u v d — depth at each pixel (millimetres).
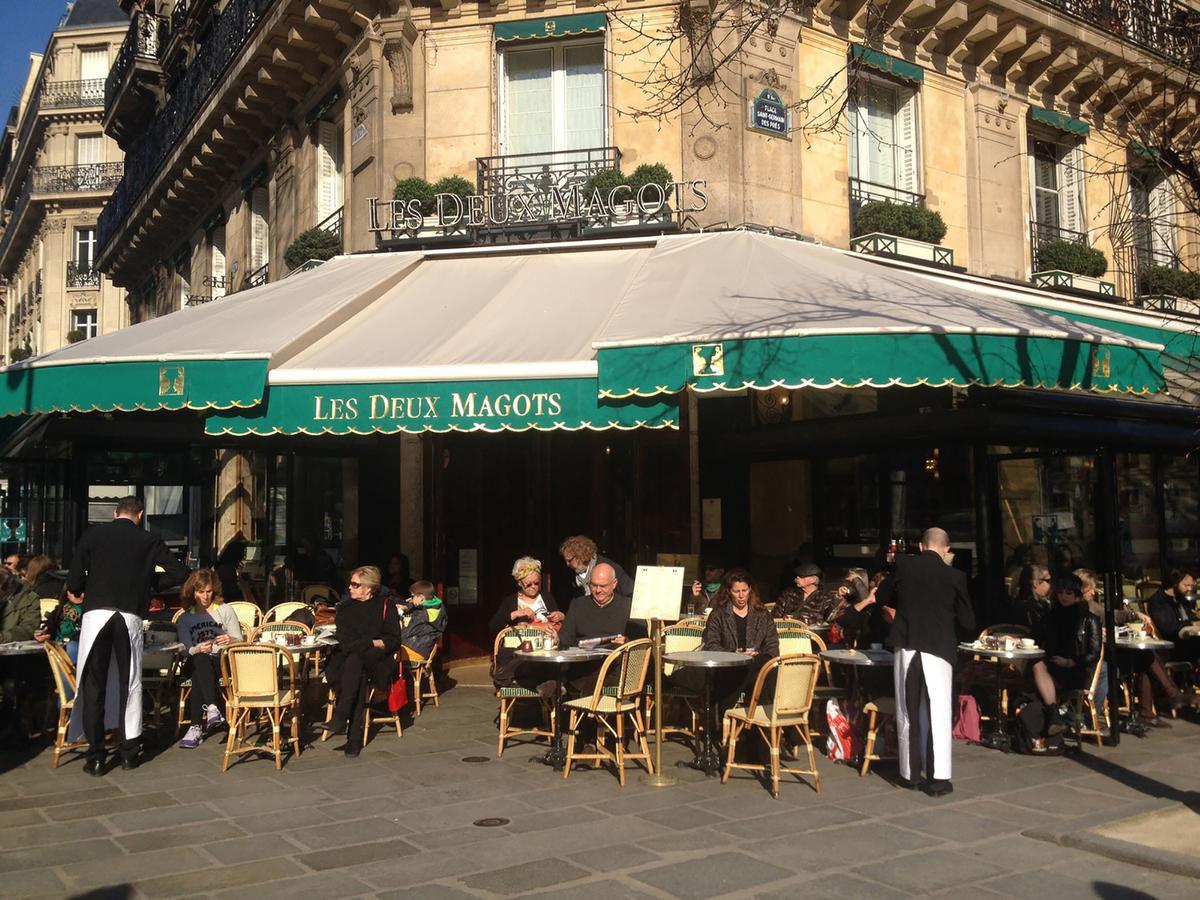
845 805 5961
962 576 6391
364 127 12016
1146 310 12891
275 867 4891
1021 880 4703
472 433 12000
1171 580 9664
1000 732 7492
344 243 12375
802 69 11227
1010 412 9641
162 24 20594
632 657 6621
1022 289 11797
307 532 11836
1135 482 11742
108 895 4527
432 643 9141
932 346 6922
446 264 10594
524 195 10891
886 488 10469
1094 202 13781
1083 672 7547
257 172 15922
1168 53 12039
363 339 8320
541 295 9180
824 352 6883
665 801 6062
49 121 37906
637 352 7145
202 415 11773
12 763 7145
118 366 7852
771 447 11258
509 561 11984
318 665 9102
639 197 10430
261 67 13508
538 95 11484
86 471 12570
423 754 7359
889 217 11297
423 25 11570
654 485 11547
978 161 12625
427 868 4863
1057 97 13523
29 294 40344
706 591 10625
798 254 9445
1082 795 6156
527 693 7270
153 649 7777
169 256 22203
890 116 12219
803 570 9156
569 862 4945
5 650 7359
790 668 6199
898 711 6410
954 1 11758
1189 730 8227
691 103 10719
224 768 6836
